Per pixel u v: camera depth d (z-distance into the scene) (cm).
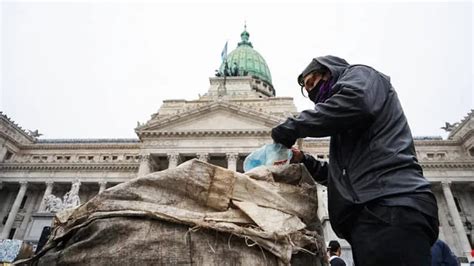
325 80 286
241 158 4716
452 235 4806
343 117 222
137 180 259
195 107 5150
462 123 5953
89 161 5797
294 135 251
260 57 9062
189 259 226
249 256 240
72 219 260
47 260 235
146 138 4853
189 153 4678
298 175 311
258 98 5600
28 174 5631
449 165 5059
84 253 225
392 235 193
